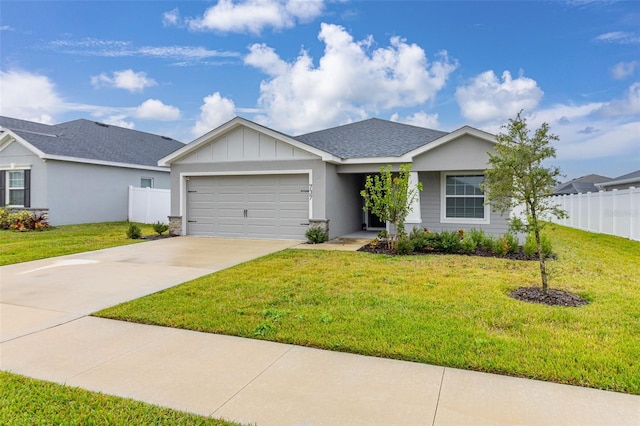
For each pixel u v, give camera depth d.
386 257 9.55
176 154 14.09
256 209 13.64
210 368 3.71
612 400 3.09
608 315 4.96
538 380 3.40
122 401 3.12
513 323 4.71
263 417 2.90
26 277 7.68
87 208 18.31
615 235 14.47
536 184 5.91
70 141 19.00
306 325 4.72
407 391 3.25
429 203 13.35
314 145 13.86
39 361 3.89
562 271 7.80
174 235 14.42
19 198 17.45
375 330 4.52
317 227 12.71
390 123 17.16
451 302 5.59
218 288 6.58
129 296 6.26
